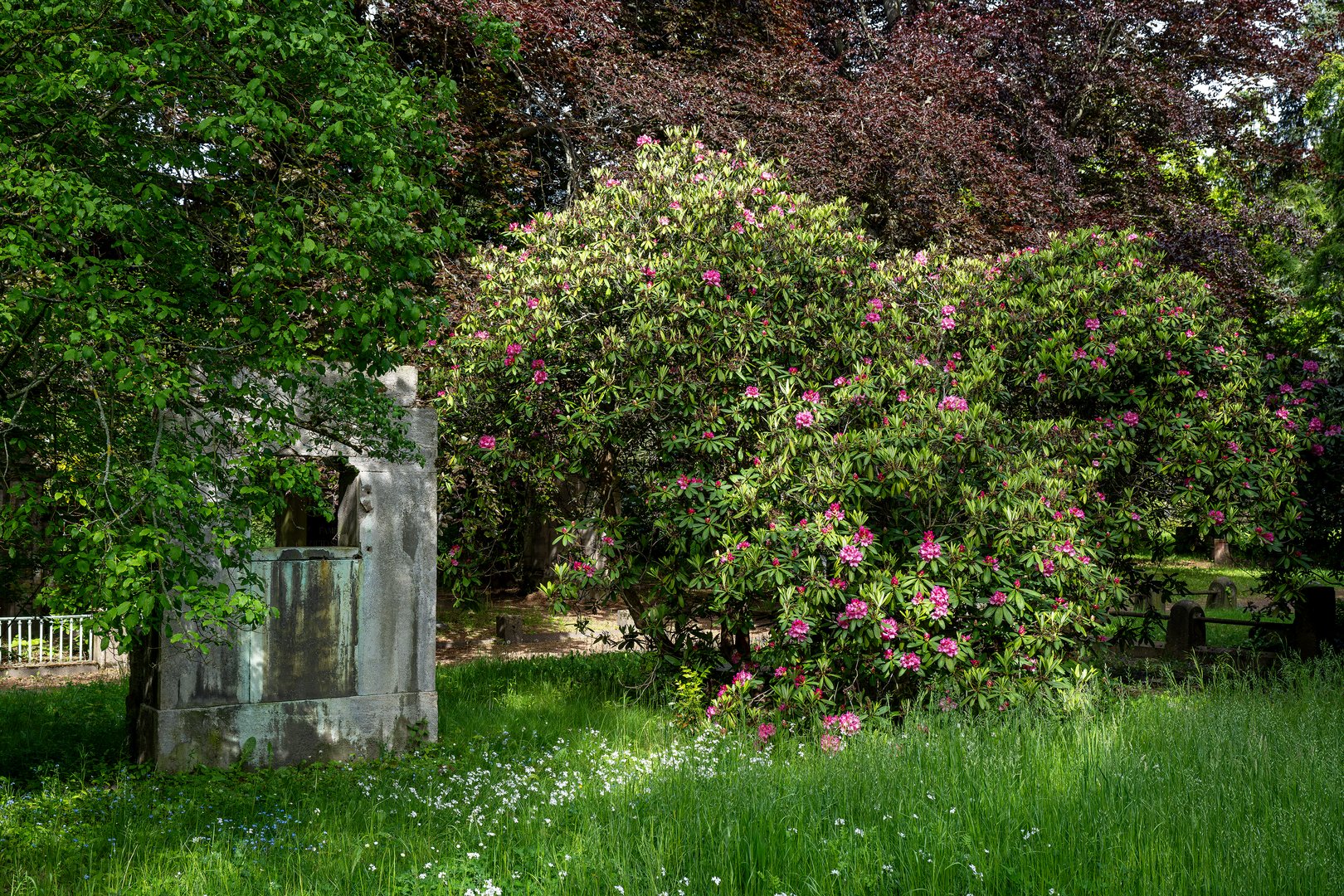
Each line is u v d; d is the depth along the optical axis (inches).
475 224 550.9
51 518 234.4
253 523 300.5
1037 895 157.6
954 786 204.4
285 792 261.4
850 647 307.3
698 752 275.7
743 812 195.3
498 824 211.6
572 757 291.1
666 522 337.4
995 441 314.5
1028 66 644.7
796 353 345.7
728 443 327.0
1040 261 397.4
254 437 246.1
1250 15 673.6
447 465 375.6
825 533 294.4
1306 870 158.9
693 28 618.8
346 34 233.9
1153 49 686.5
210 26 202.2
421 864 187.2
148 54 203.9
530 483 391.9
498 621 600.4
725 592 310.0
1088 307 372.5
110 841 212.4
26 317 222.2
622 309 343.3
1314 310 737.6
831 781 220.2
